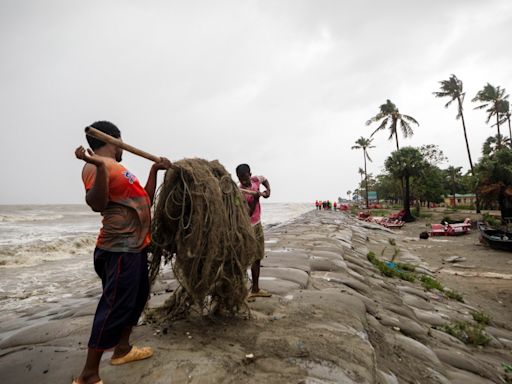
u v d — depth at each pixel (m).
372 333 4.21
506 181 25.70
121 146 2.45
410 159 35.16
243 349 2.94
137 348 2.67
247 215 3.60
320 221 23.81
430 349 4.48
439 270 12.92
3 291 8.76
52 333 3.43
